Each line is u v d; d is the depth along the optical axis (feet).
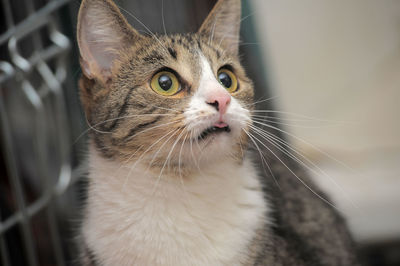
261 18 12.49
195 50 5.75
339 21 14.87
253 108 6.22
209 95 5.09
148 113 5.24
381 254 9.92
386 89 15.15
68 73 8.10
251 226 5.60
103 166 5.59
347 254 7.50
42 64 7.43
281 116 10.51
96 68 5.70
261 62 10.04
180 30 7.95
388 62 15.14
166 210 5.29
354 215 10.11
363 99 15.16
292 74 14.84
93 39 5.69
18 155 9.37
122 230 5.30
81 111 7.06
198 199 5.44
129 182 5.33
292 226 6.81
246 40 9.64
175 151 5.18
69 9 7.50
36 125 7.89
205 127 5.05
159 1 8.44
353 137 14.74
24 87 7.34
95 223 5.48
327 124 14.74
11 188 9.00
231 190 5.66
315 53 14.82
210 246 5.28
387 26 15.05
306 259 6.24
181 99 5.23
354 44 15.06
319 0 14.61
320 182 9.50
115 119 5.48
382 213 10.15
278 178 7.33
